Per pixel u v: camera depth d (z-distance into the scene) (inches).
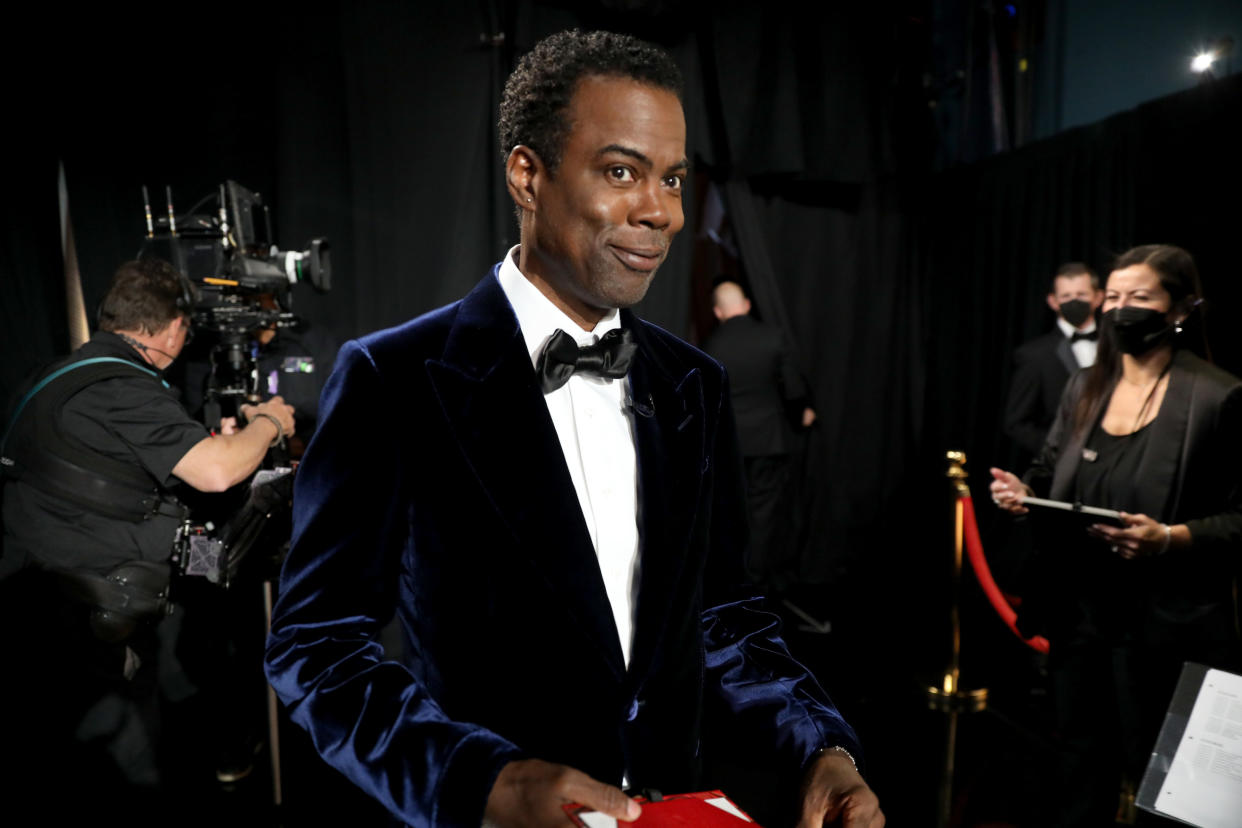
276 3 120.9
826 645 139.5
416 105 130.6
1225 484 67.6
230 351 86.8
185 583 81.8
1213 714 43.3
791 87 158.4
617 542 31.8
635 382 33.5
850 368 181.0
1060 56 158.7
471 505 29.1
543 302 32.4
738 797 90.4
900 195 181.6
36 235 107.0
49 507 71.6
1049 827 84.1
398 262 131.3
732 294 160.6
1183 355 70.9
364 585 28.8
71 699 72.4
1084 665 74.7
